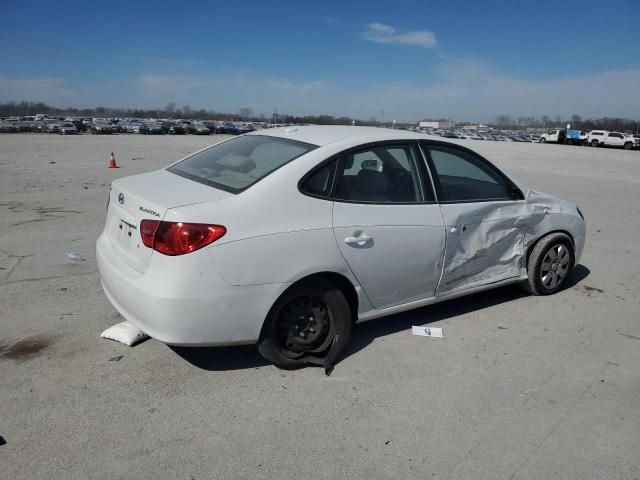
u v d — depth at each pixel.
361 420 3.09
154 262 3.14
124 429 2.91
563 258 5.28
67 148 26.55
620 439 3.01
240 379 3.47
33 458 2.65
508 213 4.68
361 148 3.82
